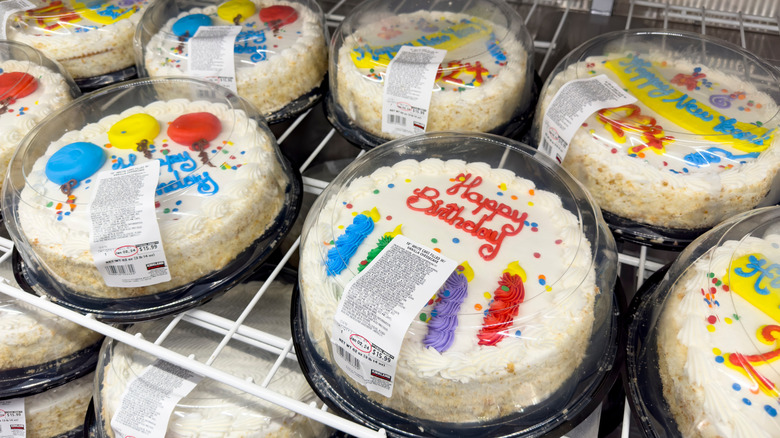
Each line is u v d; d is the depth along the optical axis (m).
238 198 0.55
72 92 0.73
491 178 0.56
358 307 0.44
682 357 0.44
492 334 0.43
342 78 0.67
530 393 0.45
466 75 0.63
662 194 0.54
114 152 0.59
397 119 0.64
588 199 0.54
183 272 0.54
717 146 0.54
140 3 0.82
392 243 0.48
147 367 0.56
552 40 0.75
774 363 0.41
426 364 0.43
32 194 0.56
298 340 0.52
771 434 0.39
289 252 0.60
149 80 0.68
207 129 0.60
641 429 0.45
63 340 0.62
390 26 0.70
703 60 0.64
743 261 0.47
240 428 0.52
